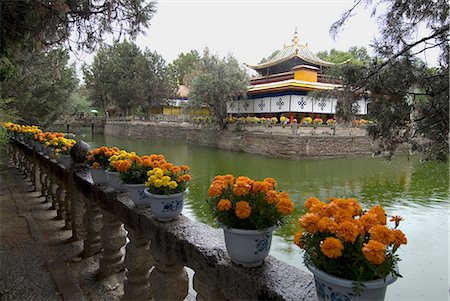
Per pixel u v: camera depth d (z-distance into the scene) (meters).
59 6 3.35
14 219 4.12
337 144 19.44
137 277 2.02
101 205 2.46
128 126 33.28
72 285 2.45
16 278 2.56
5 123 7.61
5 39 3.12
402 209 7.96
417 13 2.91
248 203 1.25
